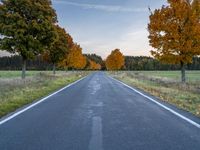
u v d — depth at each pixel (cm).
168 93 2058
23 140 724
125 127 889
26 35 3056
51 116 1086
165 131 837
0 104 1336
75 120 1004
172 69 17700
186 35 2616
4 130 843
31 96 1748
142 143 696
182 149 646
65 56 4966
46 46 3297
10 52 3108
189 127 896
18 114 1131
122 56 9431
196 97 1805
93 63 17550
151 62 18125
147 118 1052
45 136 767
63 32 4844
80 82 3631
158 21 2692
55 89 2428
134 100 1631
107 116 1090
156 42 2723
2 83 2361
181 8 2616
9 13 3067
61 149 641
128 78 4856
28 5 3089
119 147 659
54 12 3309
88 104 1441
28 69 15750
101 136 768
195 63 16162
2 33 3033
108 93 2055
